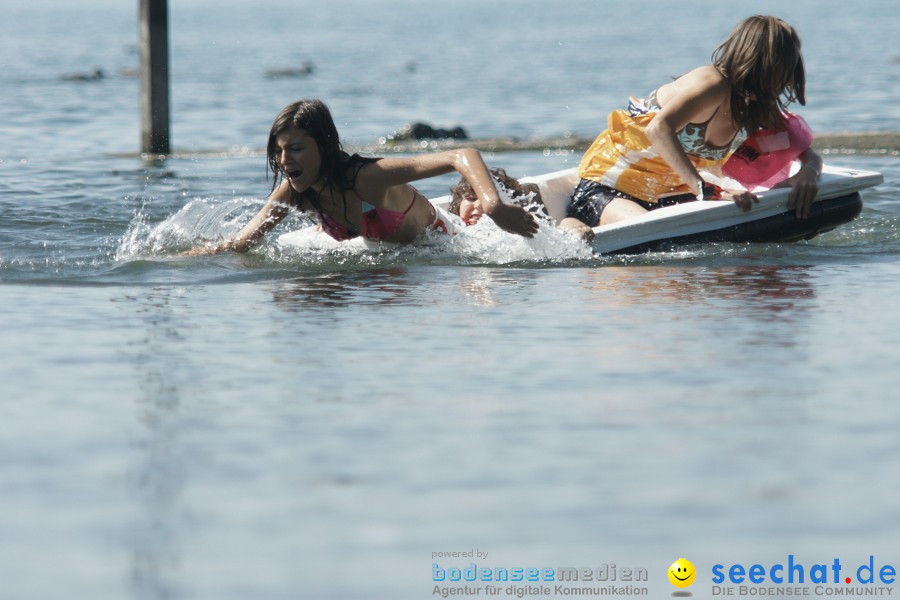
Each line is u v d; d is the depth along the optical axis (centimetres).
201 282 1797
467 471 934
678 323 1459
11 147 4366
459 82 8344
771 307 1557
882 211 2564
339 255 2028
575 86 7594
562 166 3681
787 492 887
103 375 1227
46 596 736
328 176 1978
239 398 1139
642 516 846
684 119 2100
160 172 3538
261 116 5772
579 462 952
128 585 748
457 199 2219
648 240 2048
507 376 1213
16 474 934
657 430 1030
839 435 1013
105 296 1680
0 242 2186
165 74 4188
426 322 1482
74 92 7456
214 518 846
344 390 1165
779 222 2141
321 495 886
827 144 3909
